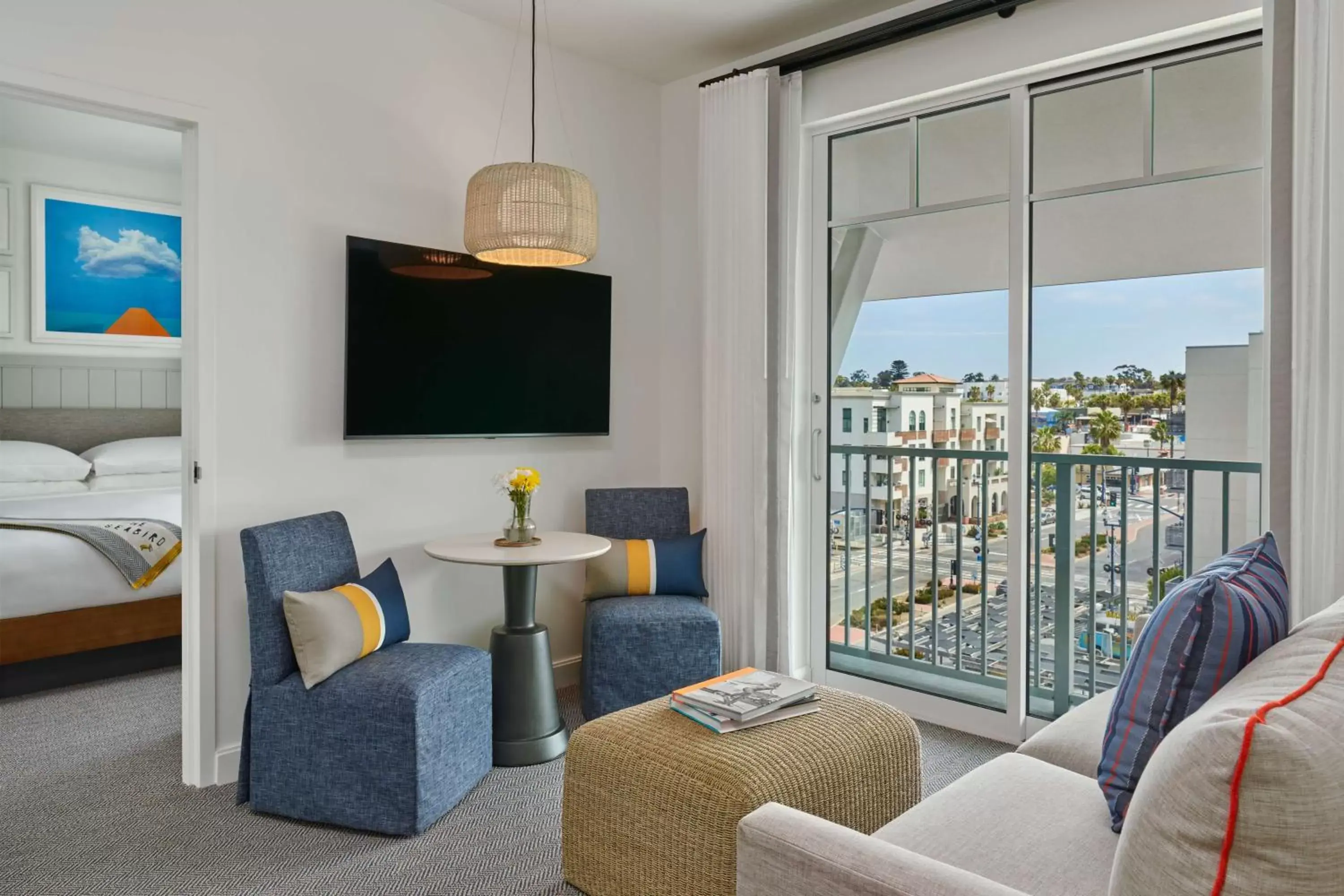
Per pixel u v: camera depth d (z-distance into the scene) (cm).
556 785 276
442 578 340
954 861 139
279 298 291
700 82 393
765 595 357
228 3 277
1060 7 287
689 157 402
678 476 408
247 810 258
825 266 362
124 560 375
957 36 312
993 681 329
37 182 489
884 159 344
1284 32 231
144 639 383
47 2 243
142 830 244
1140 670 142
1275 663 114
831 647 371
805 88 359
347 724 242
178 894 211
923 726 329
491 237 279
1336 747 87
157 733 318
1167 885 92
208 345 274
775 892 123
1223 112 264
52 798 264
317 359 301
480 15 340
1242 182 262
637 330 405
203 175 272
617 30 353
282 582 255
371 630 265
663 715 210
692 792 179
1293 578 230
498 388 347
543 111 365
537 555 287
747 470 362
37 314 488
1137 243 282
